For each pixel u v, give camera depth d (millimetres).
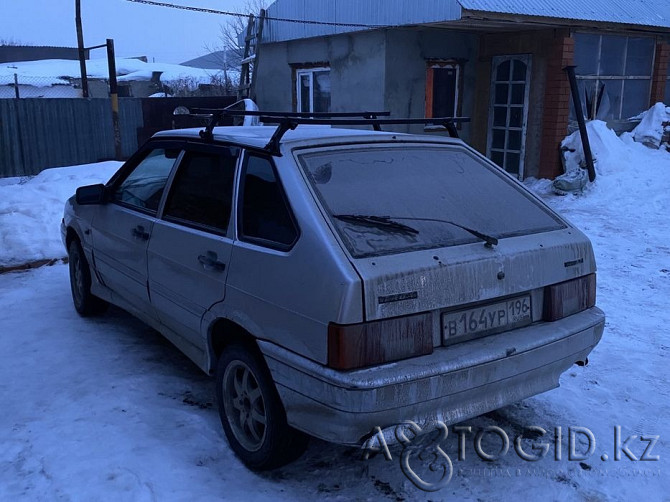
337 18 12961
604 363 4531
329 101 14031
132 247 4191
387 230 2926
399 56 12117
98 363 4453
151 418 3686
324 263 2689
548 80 11961
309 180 3049
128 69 37844
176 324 3822
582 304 3373
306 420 2828
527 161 12586
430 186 3348
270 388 3027
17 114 14500
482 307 2975
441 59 12602
